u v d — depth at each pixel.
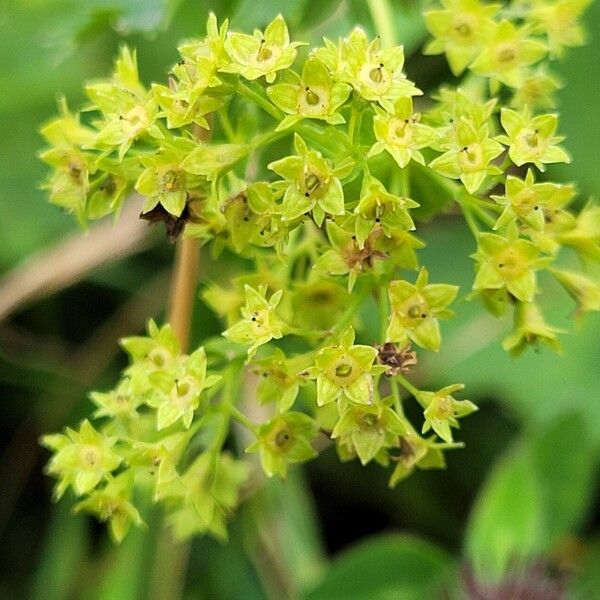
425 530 0.14
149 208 0.10
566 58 0.14
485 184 0.10
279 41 0.10
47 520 0.14
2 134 0.14
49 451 0.14
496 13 0.11
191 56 0.10
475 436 0.14
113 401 0.10
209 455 0.10
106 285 0.14
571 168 0.14
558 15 0.11
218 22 0.12
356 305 0.10
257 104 0.10
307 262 0.11
